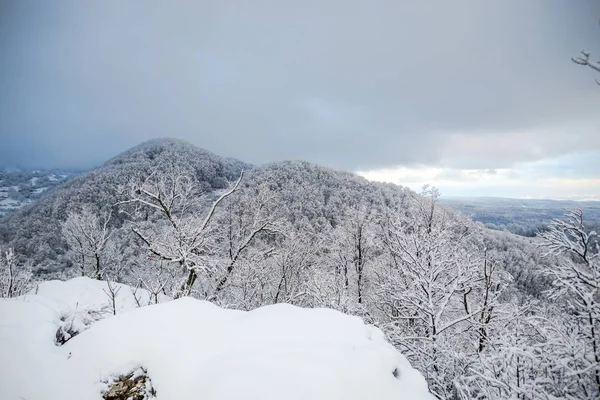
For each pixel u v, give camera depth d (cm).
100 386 375
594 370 414
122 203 1236
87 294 1018
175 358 386
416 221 1309
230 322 471
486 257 907
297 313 500
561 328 517
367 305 1548
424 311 834
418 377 403
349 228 1798
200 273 1222
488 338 749
